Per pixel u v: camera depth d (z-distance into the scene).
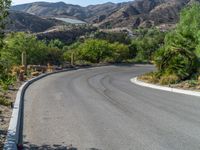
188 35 30.03
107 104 16.75
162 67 30.52
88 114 13.98
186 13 34.28
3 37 9.87
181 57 28.83
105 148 9.20
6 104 14.75
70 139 10.07
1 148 8.62
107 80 32.31
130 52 73.75
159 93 22.11
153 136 10.50
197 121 12.72
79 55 58.50
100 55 60.19
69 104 16.55
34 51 44.69
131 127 11.67
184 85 25.45
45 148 9.16
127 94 21.16
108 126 11.80
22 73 26.98
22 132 10.87
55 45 78.19
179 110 15.12
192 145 9.55
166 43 32.84
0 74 10.08
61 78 32.16
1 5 9.60
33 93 20.52
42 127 11.55
